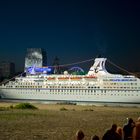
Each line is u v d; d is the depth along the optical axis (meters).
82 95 139.75
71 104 138.00
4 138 39.19
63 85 143.62
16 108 96.31
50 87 145.88
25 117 63.72
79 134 24.23
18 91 152.88
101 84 136.88
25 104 99.94
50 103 144.25
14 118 61.28
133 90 131.88
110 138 25.22
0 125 50.53
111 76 136.88
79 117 67.75
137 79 132.50
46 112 79.69
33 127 49.28
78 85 140.75
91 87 138.38
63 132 44.72
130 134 27.78
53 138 39.81
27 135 41.72
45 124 53.28
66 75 144.88
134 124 28.20
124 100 133.00
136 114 81.75
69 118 64.56
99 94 136.88
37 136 41.09
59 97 144.00
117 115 76.81
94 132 45.16
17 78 154.88
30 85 150.25
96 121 60.25
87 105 133.88
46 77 148.12
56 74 151.12
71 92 141.62
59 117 66.19
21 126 50.06
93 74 140.38
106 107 122.94
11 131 44.81
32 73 153.88
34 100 148.75
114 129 25.61
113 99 134.50
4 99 154.62
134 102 131.62
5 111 79.50
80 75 142.62
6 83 157.38
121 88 133.50
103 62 143.00
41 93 147.75
